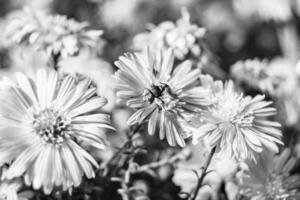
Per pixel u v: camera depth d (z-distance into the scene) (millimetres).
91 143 223
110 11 445
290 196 268
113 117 304
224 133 236
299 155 304
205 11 517
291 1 479
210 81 252
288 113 344
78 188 255
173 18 488
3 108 223
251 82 333
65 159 221
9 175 214
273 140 241
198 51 297
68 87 231
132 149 257
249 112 244
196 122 235
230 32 516
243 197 266
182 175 292
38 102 230
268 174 264
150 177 295
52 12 433
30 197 250
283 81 357
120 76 229
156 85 232
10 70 376
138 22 458
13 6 476
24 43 302
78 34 292
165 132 235
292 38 472
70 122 227
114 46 403
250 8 516
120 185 277
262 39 520
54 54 287
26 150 219
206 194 286
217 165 285
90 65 335
